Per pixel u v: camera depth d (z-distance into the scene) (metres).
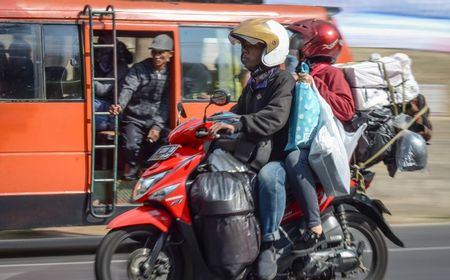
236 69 8.70
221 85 8.65
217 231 5.35
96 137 8.18
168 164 5.56
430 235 8.97
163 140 8.45
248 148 5.55
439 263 7.45
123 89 8.31
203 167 5.55
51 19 8.06
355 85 6.14
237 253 5.37
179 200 5.43
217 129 5.40
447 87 13.47
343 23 12.87
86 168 8.05
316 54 6.02
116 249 5.47
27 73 7.98
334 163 5.50
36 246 8.73
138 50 8.70
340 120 5.84
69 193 8.00
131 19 8.31
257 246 5.47
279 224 5.52
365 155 6.12
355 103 6.16
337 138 5.53
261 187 5.47
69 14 8.12
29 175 7.90
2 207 7.83
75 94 8.08
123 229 5.46
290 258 5.65
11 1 8.01
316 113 5.52
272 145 5.63
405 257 7.70
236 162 5.56
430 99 13.46
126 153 8.31
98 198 8.19
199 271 5.53
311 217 5.54
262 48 5.57
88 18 8.16
